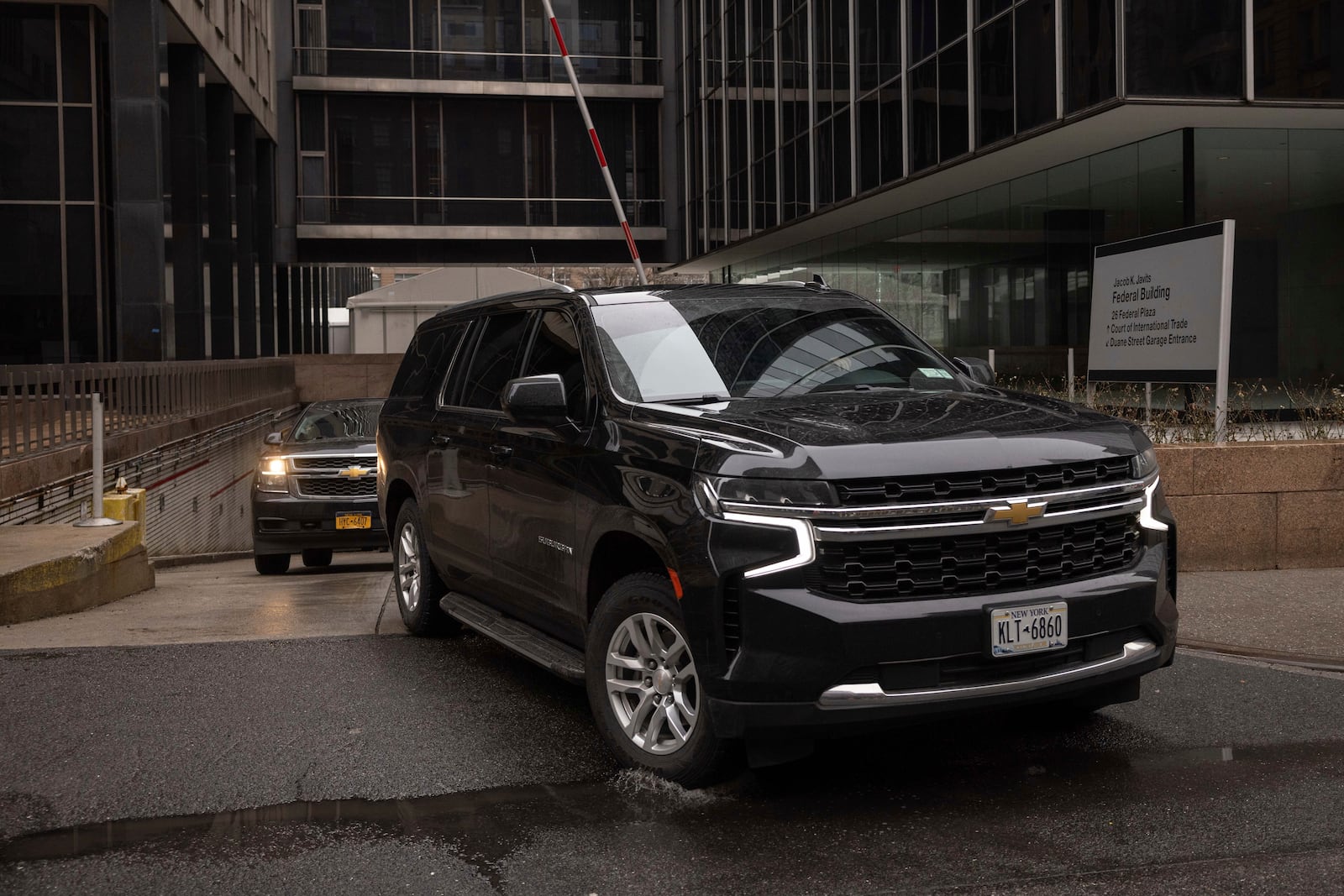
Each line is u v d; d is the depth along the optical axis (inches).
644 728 180.4
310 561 594.9
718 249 1450.5
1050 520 166.1
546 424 210.4
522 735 200.7
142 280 902.4
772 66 1236.5
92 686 234.4
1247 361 716.7
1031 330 869.8
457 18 1605.6
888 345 223.0
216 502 826.2
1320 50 664.4
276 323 1660.9
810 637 155.7
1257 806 161.2
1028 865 143.3
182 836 156.1
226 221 1266.0
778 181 1224.8
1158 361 396.5
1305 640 263.9
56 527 407.8
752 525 159.2
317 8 1578.5
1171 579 184.7
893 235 1106.1
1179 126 709.3
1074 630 165.6
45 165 951.6
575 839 154.1
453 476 255.3
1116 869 141.4
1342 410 394.6
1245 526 352.5
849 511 157.2
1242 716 205.2
